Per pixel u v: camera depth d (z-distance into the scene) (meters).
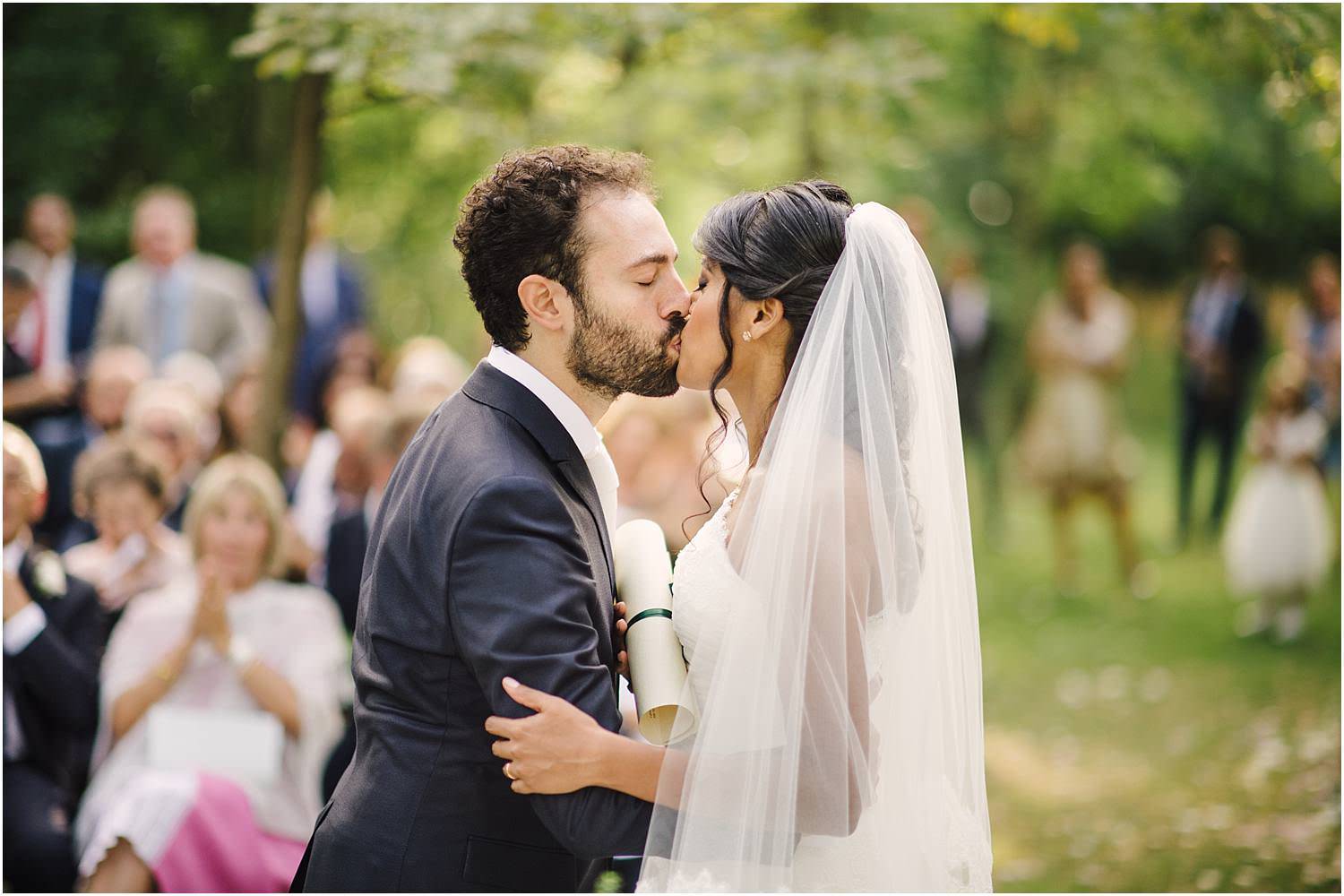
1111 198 10.58
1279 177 10.40
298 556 4.54
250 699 3.69
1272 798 4.67
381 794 2.04
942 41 7.82
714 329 2.20
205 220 9.67
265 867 3.44
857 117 6.12
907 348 2.17
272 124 9.20
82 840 3.49
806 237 2.18
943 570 2.18
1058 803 4.75
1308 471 6.89
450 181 8.25
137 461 4.32
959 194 9.99
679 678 2.13
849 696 2.00
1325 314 8.30
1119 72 8.39
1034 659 6.68
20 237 9.15
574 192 2.11
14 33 9.20
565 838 1.94
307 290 7.39
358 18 3.99
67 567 4.29
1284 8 3.86
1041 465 8.30
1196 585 8.13
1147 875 4.05
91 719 3.59
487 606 1.95
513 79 4.98
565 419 2.15
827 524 2.03
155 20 8.99
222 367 6.85
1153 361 16.16
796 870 2.07
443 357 5.58
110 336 6.73
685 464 4.21
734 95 5.52
